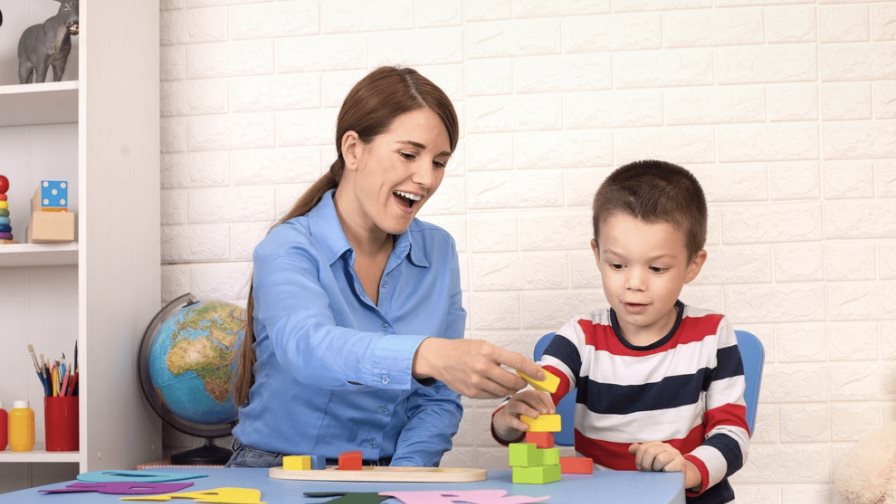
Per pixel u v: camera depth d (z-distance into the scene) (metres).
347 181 1.72
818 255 2.52
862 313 2.50
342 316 1.65
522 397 1.37
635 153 2.59
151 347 2.50
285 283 1.50
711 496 1.52
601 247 1.63
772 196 2.54
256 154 2.75
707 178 2.56
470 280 2.62
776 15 2.56
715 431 1.54
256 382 1.73
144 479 1.26
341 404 1.69
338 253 1.68
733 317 2.53
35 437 2.75
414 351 1.23
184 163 2.78
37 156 2.85
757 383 1.90
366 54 2.71
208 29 2.79
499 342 2.59
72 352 2.80
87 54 2.41
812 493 2.48
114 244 2.50
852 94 2.54
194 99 2.79
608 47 2.61
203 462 2.52
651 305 1.59
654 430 1.61
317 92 2.73
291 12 2.75
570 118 2.61
